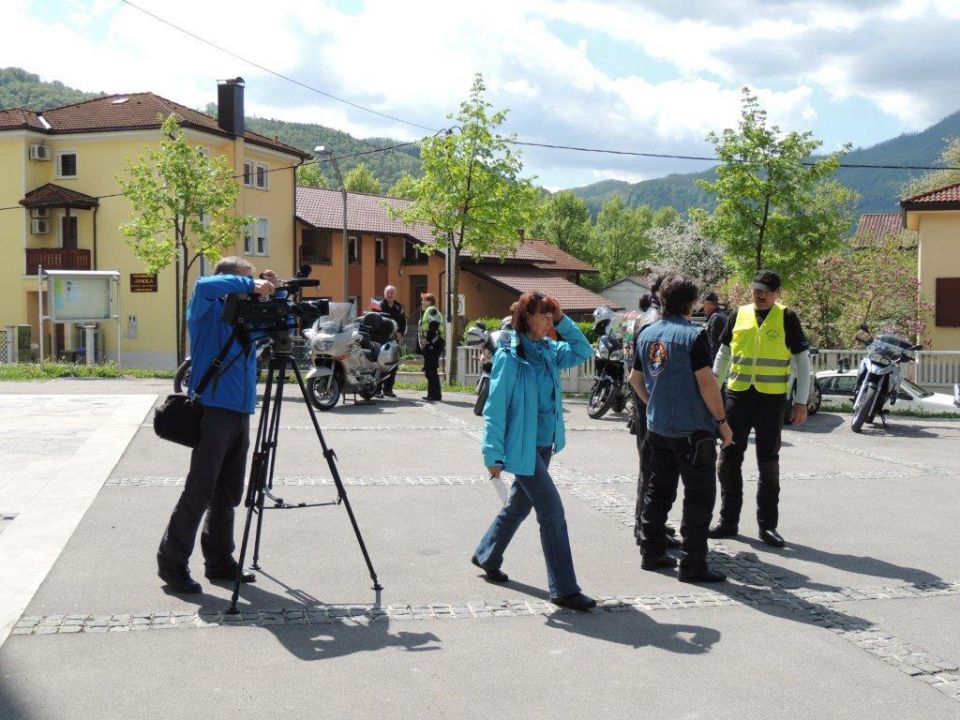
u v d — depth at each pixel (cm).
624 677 441
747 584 600
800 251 2361
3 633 476
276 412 571
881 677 446
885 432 1459
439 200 2569
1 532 667
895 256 2761
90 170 3862
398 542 678
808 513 820
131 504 766
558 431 561
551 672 445
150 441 1080
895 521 792
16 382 1923
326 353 1455
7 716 385
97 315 2231
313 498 820
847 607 556
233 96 3981
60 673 430
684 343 604
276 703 404
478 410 1368
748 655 472
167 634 482
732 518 733
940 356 1955
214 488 554
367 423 1317
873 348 1476
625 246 10081
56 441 1067
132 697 406
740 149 2347
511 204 2555
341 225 4753
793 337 709
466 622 513
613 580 602
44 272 2202
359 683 427
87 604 524
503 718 395
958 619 536
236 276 548
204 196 2986
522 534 708
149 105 3916
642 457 670
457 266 2608
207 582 571
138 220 3030
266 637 482
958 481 993
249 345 558
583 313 4972
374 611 527
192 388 549
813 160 2403
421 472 952
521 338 553
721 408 600
